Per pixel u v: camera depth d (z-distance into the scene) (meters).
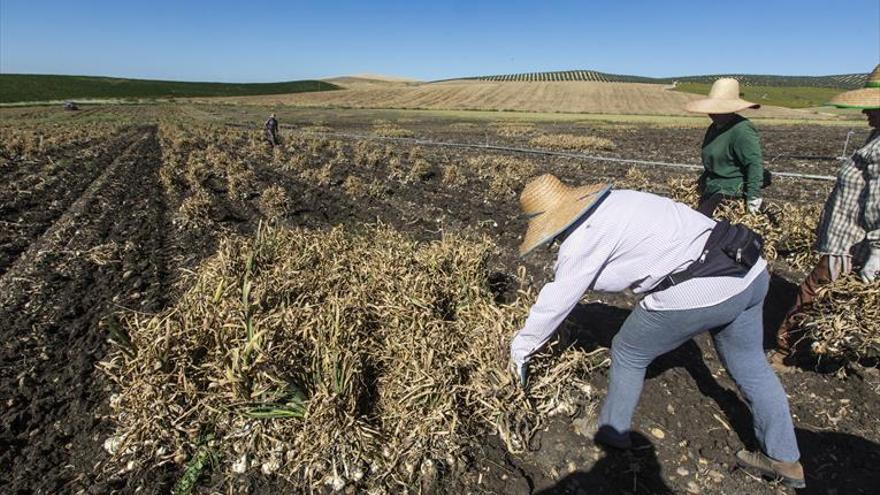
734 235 2.38
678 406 3.38
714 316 2.39
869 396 3.47
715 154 4.66
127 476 2.85
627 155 16.67
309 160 13.88
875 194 3.03
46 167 11.88
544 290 2.53
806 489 2.79
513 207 8.48
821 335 3.60
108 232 7.05
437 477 2.85
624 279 2.46
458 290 4.05
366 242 5.50
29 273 5.49
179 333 3.12
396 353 3.38
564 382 3.36
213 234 6.98
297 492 2.78
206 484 2.81
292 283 3.99
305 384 3.02
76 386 3.57
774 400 2.59
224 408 2.88
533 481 2.87
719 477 2.86
